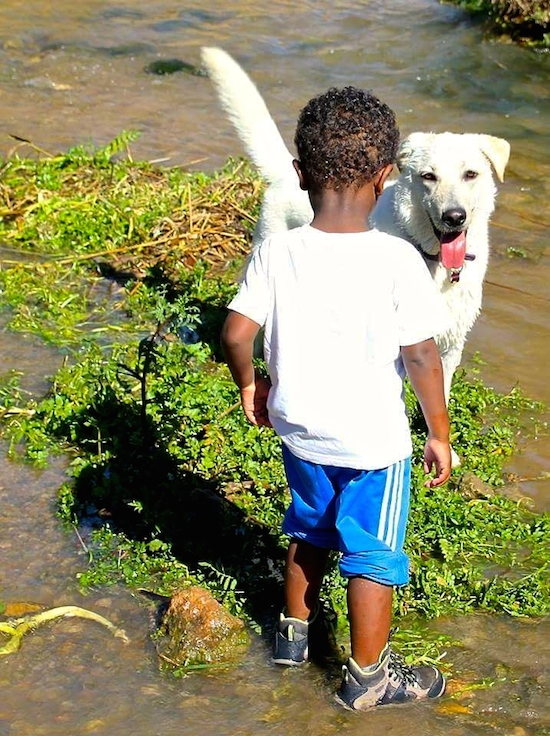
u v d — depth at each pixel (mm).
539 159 8859
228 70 5766
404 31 12508
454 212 4504
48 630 3539
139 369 4812
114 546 3971
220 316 5934
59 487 4328
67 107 9633
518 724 3256
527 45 12016
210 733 3150
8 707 3213
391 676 3277
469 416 5051
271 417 3158
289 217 5555
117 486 4203
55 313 5836
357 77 10883
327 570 3818
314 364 3021
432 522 4176
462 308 4844
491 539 4219
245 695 3312
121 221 6922
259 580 3834
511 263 7004
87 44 11562
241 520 4121
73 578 3801
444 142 4711
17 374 5191
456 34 12375
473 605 3826
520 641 3645
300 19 12945
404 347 2998
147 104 9844
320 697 3318
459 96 10445
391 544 3109
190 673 3391
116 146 7785
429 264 4797
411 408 5090
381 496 3068
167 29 12344
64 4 13062
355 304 2975
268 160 5734
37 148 8039
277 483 4340
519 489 4613
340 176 2967
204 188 7418
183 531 4051
